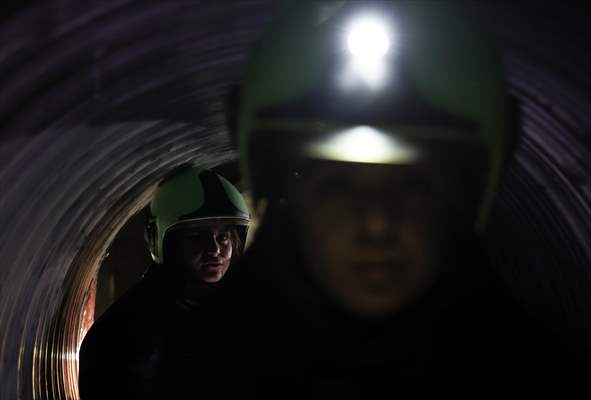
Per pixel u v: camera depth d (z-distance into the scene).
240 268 2.24
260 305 2.19
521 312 2.14
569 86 3.77
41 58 3.15
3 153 3.56
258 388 2.18
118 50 3.72
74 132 4.30
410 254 1.96
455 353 2.06
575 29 3.23
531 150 4.89
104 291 9.66
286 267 2.10
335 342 2.09
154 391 4.85
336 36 2.37
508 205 6.33
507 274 7.35
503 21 3.49
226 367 2.24
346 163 1.98
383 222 1.94
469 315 2.07
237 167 9.33
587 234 4.88
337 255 1.96
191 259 6.90
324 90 2.09
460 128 2.01
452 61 2.07
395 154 1.98
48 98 3.58
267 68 2.18
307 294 2.08
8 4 2.62
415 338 2.06
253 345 2.20
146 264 9.83
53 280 6.01
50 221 5.02
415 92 2.03
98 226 6.70
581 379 2.07
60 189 4.86
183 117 5.79
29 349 5.66
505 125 2.13
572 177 4.63
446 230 2.03
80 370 5.80
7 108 3.30
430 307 2.06
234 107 2.68
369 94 2.03
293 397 2.13
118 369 5.66
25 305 5.27
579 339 5.50
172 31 3.85
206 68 4.71
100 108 4.34
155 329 5.92
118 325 5.89
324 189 1.99
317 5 2.43
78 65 3.53
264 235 2.14
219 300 2.30
